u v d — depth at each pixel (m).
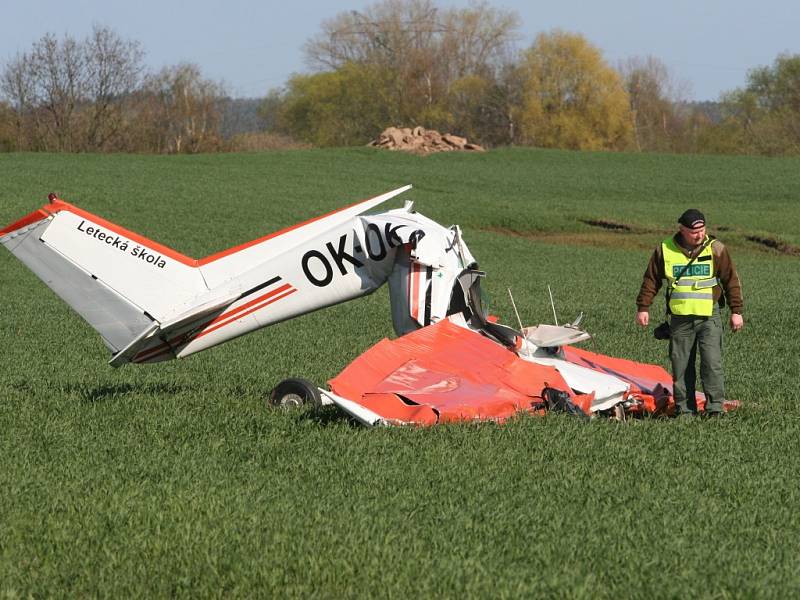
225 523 24.33
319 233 40.38
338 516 25.05
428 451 31.25
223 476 28.94
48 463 30.41
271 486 27.84
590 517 25.14
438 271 39.75
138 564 22.02
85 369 54.41
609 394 39.38
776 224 192.38
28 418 37.19
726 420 38.06
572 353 45.16
